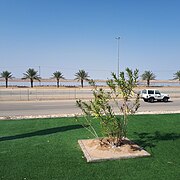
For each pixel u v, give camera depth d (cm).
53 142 935
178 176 610
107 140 857
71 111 2045
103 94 825
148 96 3128
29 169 661
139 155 751
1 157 759
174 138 977
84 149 817
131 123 1292
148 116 1523
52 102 2956
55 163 706
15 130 1180
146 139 965
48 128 1216
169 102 3089
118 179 596
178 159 732
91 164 698
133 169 657
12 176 617
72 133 1088
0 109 2227
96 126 1236
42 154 788
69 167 675
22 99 3425
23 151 820
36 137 1020
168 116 1531
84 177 608
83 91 5644
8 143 927
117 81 818
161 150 819
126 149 793
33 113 1927
